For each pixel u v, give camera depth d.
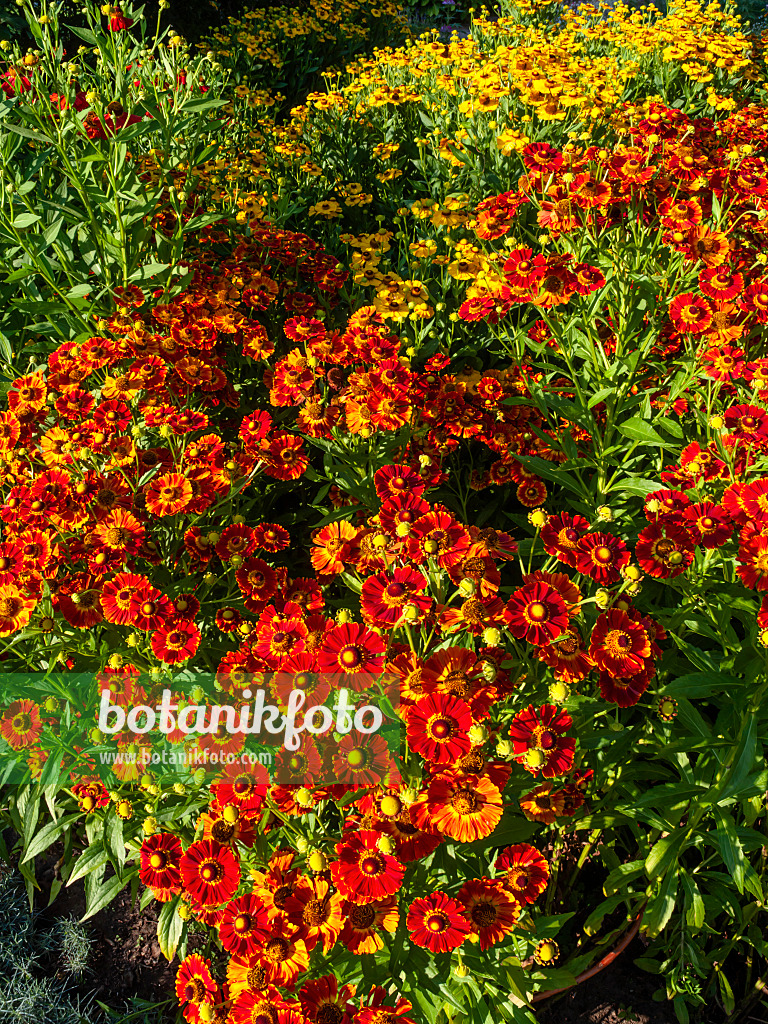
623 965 2.33
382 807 1.45
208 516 2.26
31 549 1.88
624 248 2.71
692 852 2.33
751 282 2.66
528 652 2.03
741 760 1.71
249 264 3.36
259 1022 1.42
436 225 3.65
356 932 1.51
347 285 3.99
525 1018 1.71
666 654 2.17
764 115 3.62
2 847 2.22
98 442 2.15
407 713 1.51
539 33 6.15
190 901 1.73
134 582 1.86
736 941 2.25
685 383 2.46
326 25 9.12
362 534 2.01
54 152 2.96
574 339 2.76
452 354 3.49
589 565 1.80
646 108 3.61
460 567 1.75
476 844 1.75
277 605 2.11
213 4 9.14
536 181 2.81
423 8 12.23
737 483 1.95
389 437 2.59
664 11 7.85
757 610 1.87
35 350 2.77
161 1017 2.22
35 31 2.75
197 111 2.95
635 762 2.11
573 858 2.41
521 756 1.61
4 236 2.64
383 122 5.78
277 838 1.82
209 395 2.81
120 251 2.75
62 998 2.28
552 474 2.47
